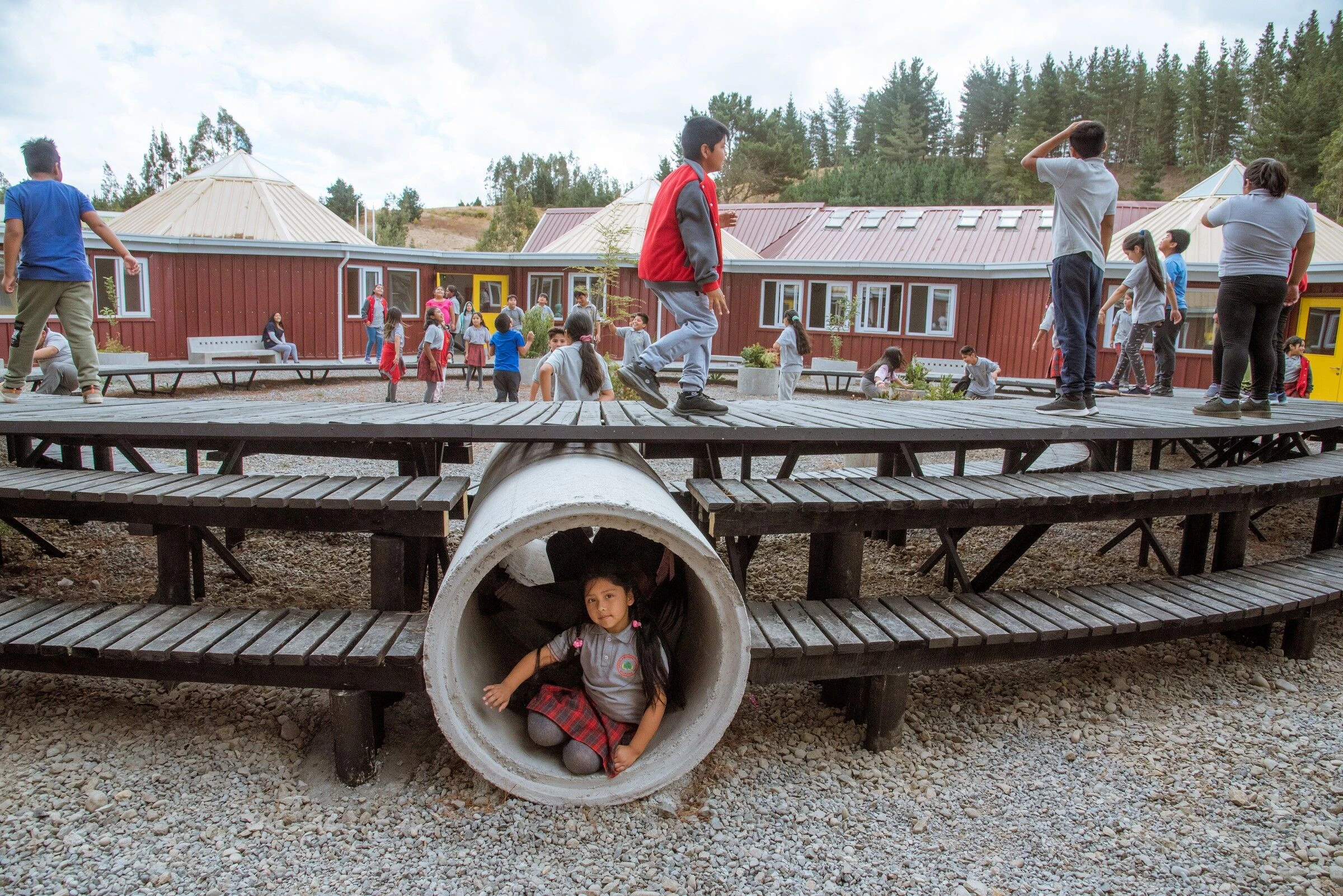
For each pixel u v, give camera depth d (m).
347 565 6.02
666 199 4.37
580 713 3.25
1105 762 3.78
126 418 4.04
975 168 75.31
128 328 17.78
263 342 19.17
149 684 4.09
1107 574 6.51
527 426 3.80
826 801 3.45
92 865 2.86
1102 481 4.75
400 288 22.14
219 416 4.27
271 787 3.35
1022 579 6.37
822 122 114.00
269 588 5.48
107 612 3.64
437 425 3.82
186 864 2.90
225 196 20.86
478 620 3.82
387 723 3.89
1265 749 3.90
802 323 21.98
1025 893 2.92
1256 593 4.58
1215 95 93.19
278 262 19.80
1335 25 99.00
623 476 3.42
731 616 3.06
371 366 18.34
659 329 21.88
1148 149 82.38
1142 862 3.09
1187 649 5.11
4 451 7.90
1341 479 5.43
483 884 2.89
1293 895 2.92
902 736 3.96
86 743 3.56
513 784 3.08
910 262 21.30
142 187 76.00
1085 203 5.19
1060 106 96.50
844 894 2.90
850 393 18.66
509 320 11.26
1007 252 21.86
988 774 3.68
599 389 6.65
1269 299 5.53
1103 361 18.73
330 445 4.81
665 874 2.97
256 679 3.34
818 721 4.11
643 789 3.13
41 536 6.08
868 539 7.45
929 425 4.51
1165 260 9.11
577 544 4.32
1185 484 4.71
